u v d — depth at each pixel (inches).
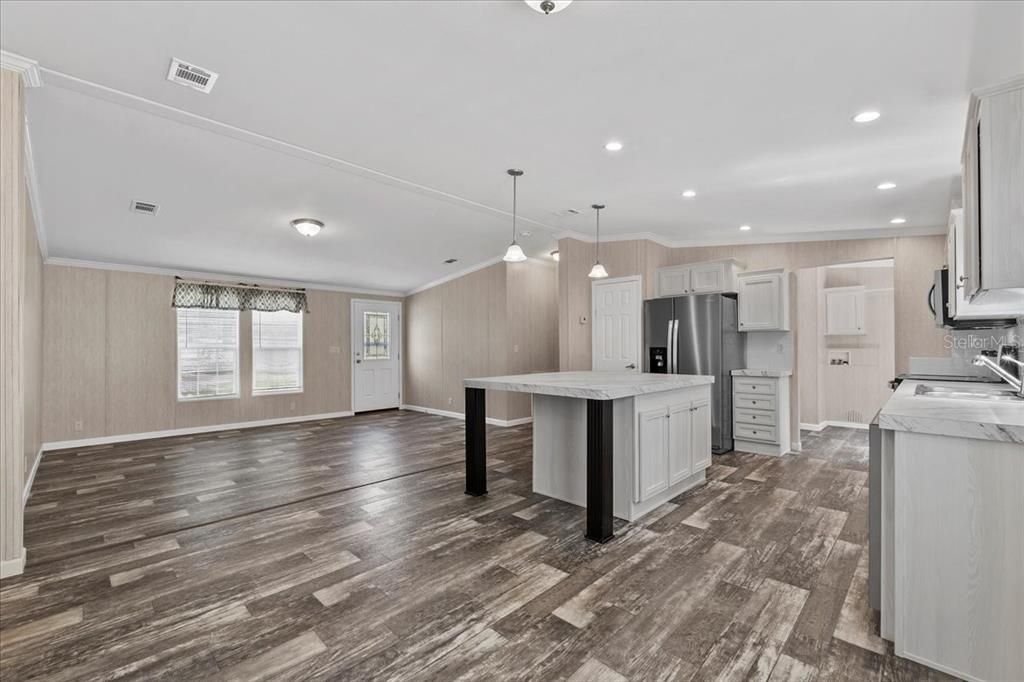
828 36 81.2
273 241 220.1
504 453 201.0
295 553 105.2
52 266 212.8
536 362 290.4
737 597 85.4
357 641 73.6
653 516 125.1
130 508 135.0
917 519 66.3
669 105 107.3
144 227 191.2
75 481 162.1
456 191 170.1
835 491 146.0
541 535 113.7
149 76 98.8
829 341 264.2
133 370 232.7
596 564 98.5
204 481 161.5
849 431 244.4
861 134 119.7
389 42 86.0
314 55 90.5
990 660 61.9
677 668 66.8
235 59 92.3
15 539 96.0
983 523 62.2
